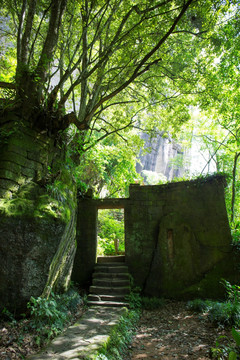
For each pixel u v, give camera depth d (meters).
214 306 6.13
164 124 11.49
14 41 9.38
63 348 4.11
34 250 4.61
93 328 5.13
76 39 8.91
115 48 6.70
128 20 7.72
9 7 6.99
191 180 9.12
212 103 9.45
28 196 4.84
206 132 13.04
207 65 8.94
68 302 6.27
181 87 9.35
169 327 6.01
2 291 4.40
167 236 8.83
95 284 8.14
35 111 5.33
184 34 8.87
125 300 7.40
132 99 11.45
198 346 4.79
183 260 8.41
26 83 5.37
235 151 11.14
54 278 5.61
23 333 4.23
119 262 9.36
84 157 11.33
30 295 4.62
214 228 8.44
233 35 7.56
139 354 4.76
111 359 4.13
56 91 5.45
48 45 5.68
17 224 4.41
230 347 4.20
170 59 9.06
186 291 7.94
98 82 8.28
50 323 4.79
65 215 5.19
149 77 9.40
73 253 6.92
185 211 8.97
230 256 8.01
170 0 5.60
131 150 11.34
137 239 9.14
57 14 5.75
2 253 4.36
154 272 8.57
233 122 11.41
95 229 9.38
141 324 6.35
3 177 4.57
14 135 4.92
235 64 8.36
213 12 6.99
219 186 8.69
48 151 5.84
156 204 9.40
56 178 5.58
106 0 6.54
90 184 15.23
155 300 7.72
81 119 7.86
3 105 5.19
